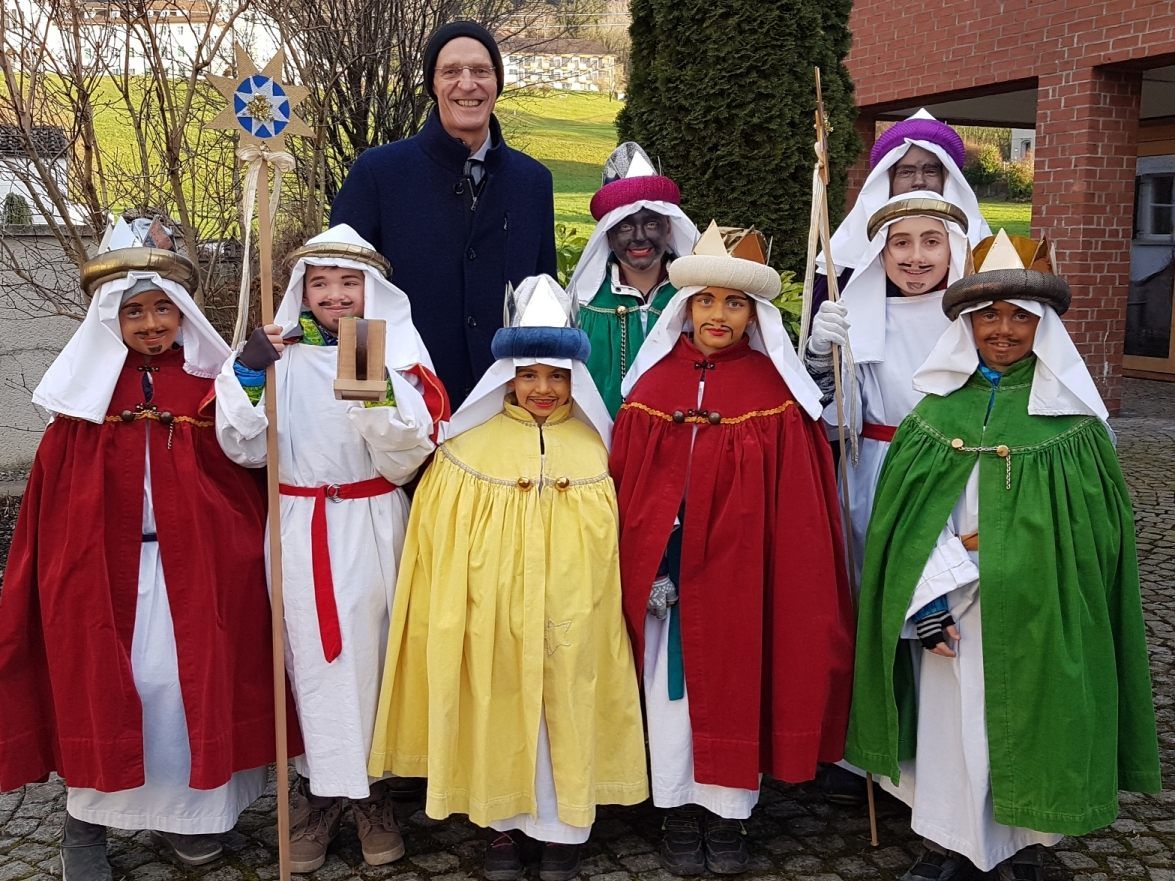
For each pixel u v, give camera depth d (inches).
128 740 110.3
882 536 115.1
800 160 202.5
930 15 358.0
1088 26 315.6
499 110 444.1
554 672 113.7
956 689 112.8
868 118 398.9
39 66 197.0
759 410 118.2
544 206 149.3
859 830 130.3
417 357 119.6
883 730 116.1
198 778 110.5
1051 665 105.2
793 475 117.0
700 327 119.6
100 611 109.6
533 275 146.9
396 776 131.0
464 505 115.4
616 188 145.6
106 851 121.2
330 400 116.7
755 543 115.7
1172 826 128.2
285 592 116.1
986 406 112.2
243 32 254.2
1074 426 109.7
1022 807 107.0
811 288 127.0
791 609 115.6
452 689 113.0
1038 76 332.5
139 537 112.7
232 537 115.3
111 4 205.3
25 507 114.3
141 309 111.9
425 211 139.9
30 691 114.7
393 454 113.7
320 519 116.0
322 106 242.8
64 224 237.5
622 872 121.0
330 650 114.7
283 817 113.7
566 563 114.2
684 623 117.6
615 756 118.1
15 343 263.0
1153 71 346.9
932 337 129.3
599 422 123.4
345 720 116.0
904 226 128.0
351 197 140.7
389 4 256.1
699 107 201.8
